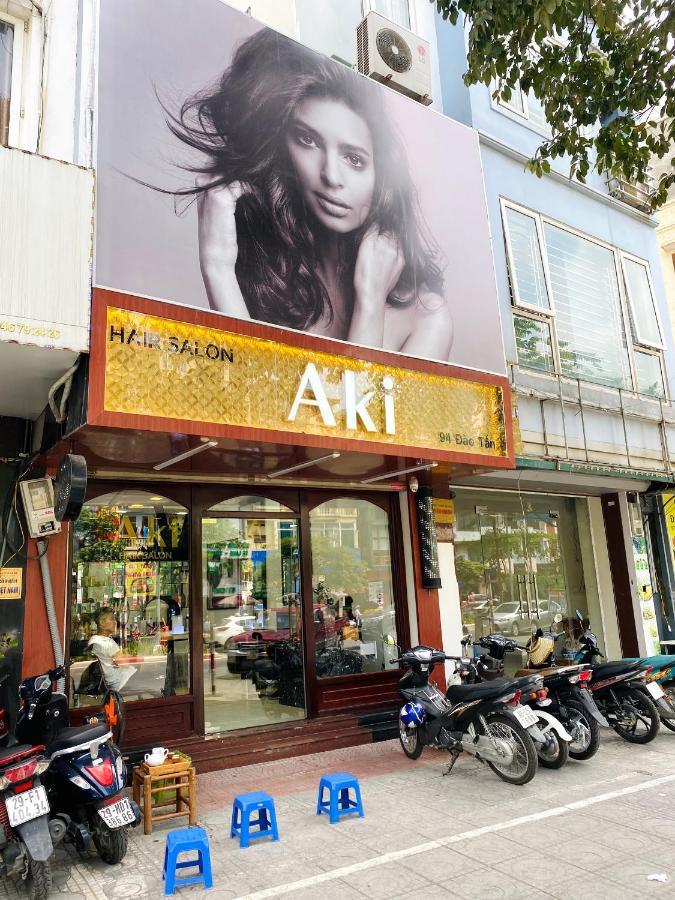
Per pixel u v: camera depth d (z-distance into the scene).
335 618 7.70
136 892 3.68
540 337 8.97
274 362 5.62
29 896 3.67
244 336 5.46
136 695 6.21
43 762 3.79
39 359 4.64
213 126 5.80
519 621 9.61
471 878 3.70
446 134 7.93
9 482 5.59
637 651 10.36
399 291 6.88
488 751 5.49
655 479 9.57
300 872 3.86
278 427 5.49
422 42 8.51
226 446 5.52
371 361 6.36
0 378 4.94
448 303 7.29
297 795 5.29
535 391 8.38
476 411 7.19
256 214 5.91
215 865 3.98
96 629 6.11
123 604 6.31
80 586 6.11
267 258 5.88
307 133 6.51
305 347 5.86
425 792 5.31
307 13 8.27
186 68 5.74
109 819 3.86
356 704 7.55
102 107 5.14
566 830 4.37
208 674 6.71
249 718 6.88
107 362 4.66
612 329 10.05
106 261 4.84
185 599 6.66
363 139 6.98
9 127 5.44
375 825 4.57
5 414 5.69
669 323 11.10
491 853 4.03
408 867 3.87
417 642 7.96
